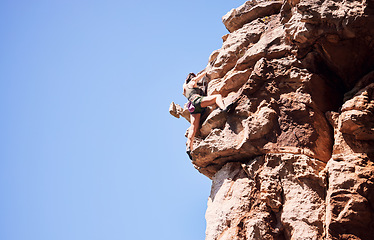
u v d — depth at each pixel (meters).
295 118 9.31
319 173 8.72
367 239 7.68
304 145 9.08
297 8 8.95
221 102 10.16
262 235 8.45
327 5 8.77
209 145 9.95
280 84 9.62
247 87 9.66
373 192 7.89
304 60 9.61
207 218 9.68
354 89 9.20
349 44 9.01
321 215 8.28
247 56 10.26
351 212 7.72
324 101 9.52
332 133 9.37
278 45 10.02
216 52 11.95
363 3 8.55
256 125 9.23
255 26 11.05
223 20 11.98
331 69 9.62
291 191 8.69
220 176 9.98
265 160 9.19
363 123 8.40
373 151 8.51
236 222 8.80
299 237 8.16
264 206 8.78
